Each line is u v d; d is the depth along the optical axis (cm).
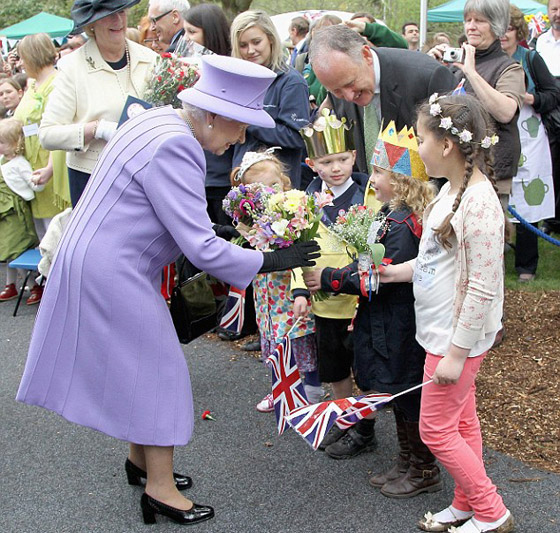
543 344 450
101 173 278
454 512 283
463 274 252
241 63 275
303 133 341
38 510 316
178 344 288
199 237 266
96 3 404
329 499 311
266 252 284
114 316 271
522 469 323
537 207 553
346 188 344
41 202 619
